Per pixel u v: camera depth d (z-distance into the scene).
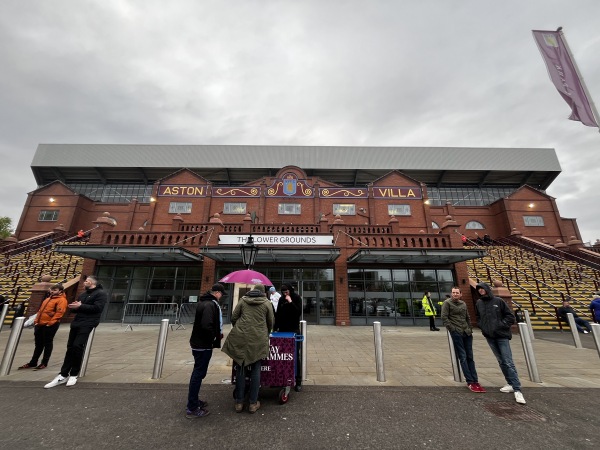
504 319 5.05
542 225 32.50
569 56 10.34
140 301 15.24
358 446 3.27
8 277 16.75
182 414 4.04
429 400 4.65
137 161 43.50
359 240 15.97
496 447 3.27
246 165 44.44
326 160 45.34
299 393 4.93
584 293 16.19
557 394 4.92
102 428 3.61
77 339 5.26
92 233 15.47
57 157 43.09
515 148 45.59
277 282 15.57
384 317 15.08
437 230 33.47
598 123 9.59
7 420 3.80
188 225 16.66
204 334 4.13
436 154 45.47
